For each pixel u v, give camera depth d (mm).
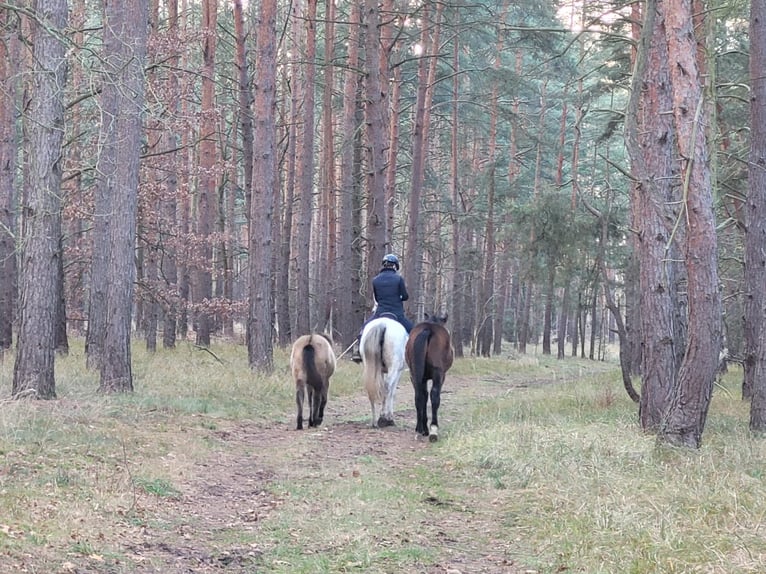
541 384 25047
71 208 19672
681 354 14047
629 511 6949
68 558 5430
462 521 7453
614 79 23328
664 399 11305
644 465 8938
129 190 13594
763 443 10172
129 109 13320
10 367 16141
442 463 9984
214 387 15828
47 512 6344
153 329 23109
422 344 11812
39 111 11625
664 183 11797
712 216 9852
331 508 7617
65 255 23031
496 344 44344
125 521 6605
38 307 11906
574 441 9961
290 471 9352
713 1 10047
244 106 24922
